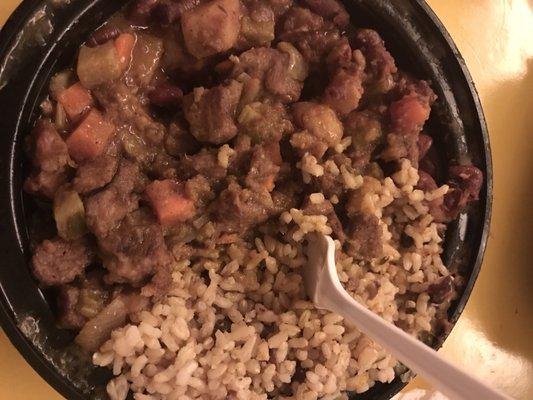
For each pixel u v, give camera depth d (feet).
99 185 0.47
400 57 0.58
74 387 0.47
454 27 0.74
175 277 0.50
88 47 0.49
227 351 0.52
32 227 0.47
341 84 0.53
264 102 0.53
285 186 0.54
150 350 0.49
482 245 0.58
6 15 0.54
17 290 0.45
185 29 0.51
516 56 0.76
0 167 0.45
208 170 0.50
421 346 0.44
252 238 0.54
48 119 0.47
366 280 0.55
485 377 0.72
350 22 0.58
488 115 0.74
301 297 0.54
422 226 0.57
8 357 0.53
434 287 0.57
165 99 0.52
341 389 0.55
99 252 0.48
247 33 0.53
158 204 0.48
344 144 0.54
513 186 0.75
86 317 0.48
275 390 0.55
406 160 0.56
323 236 0.52
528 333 0.75
